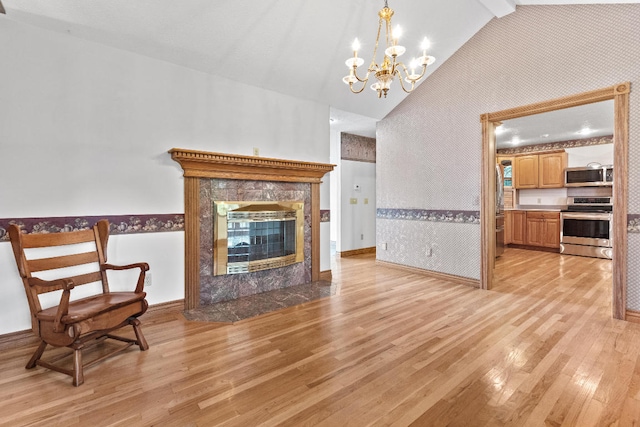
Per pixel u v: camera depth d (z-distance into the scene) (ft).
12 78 7.56
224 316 9.53
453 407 5.26
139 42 8.98
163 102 9.79
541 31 10.68
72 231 7.88
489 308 10.10
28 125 7.76
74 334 5.94
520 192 23.63
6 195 7.52
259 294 11.76
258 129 11.96
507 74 11.55
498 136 19.92
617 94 9.12
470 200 12.80
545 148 22.09
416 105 14.75
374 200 21.58
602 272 14.94
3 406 5.31
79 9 7.72
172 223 10.00
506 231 23.20
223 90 11.05
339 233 19.54
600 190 19.99
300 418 5.00
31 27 7.78
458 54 13.01
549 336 7.98
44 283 6.21
